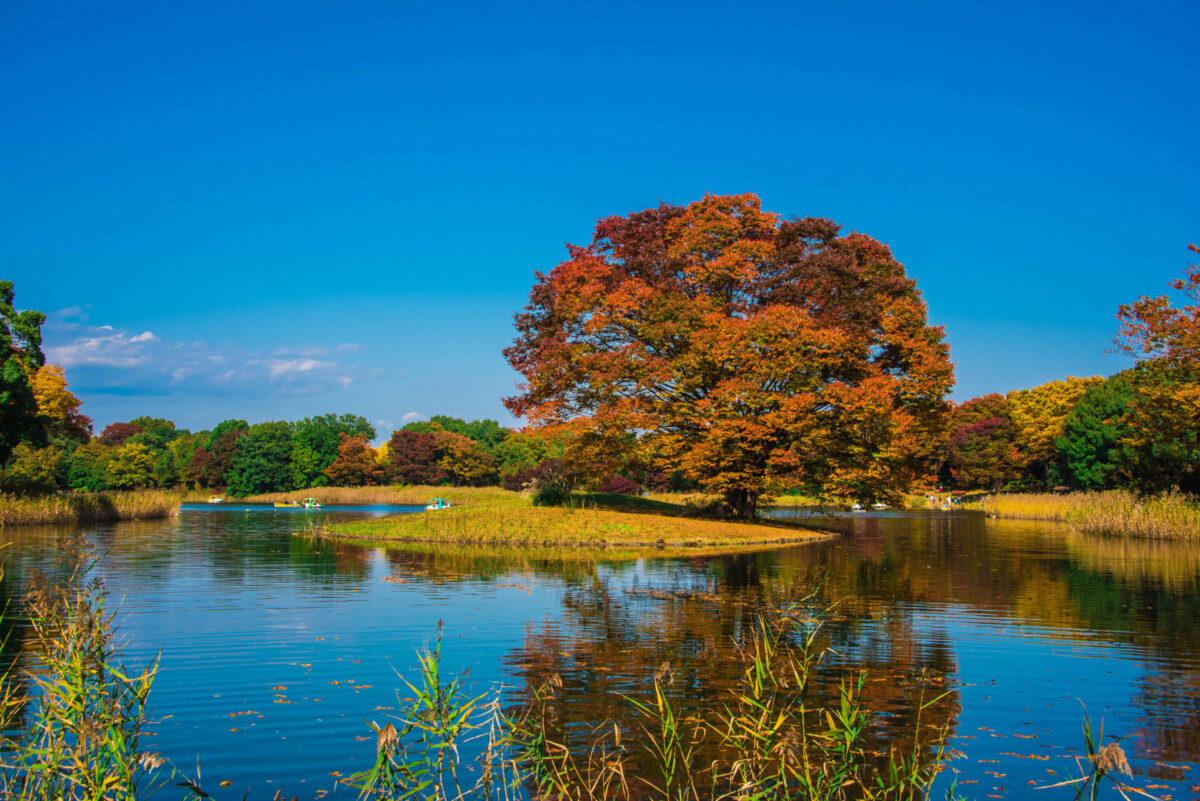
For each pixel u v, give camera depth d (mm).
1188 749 7055
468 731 7355
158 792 6004
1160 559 22219
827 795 5785
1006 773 6508
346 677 9062
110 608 13344
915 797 6023
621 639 11086
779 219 33906
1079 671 9586
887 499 34312
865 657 10258
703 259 32469
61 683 5629
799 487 34000
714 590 15695
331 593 15148
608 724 7523
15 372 38125
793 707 8094
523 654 10172
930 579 17703
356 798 5906
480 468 95312
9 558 20188
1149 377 33250
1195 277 31062
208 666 9531
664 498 53531
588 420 31266
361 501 69812
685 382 31516
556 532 27094
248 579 17062
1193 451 34469
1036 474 88750
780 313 29234
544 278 35312
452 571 18672
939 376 32625
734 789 6047
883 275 33312
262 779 6258
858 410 29875
